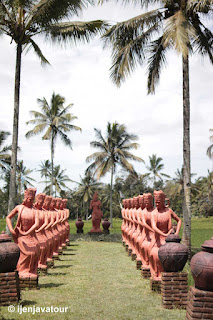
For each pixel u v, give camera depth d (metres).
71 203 66.81
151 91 17.56
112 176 35.91
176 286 7.72
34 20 16.23
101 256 16.48
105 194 60.03
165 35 13.58
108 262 14.48
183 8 14.34
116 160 34.69
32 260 9.20
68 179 47.81
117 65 16.23
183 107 14.91
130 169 32.94
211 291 6.41
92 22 16.81
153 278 9.06
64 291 9.10
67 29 16.83
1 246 7.55
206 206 60.22
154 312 7.37
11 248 7.55
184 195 14.57
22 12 16.61
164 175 49.38
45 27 16.77
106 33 15.98
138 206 14.73
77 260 15.10
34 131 32.38
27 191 9.39
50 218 13.41
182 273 7.77
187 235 14.27
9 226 9.13
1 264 7.46
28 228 9.31
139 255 12.82
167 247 7.84
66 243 21.22
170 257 7.71
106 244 22.50
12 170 16.19
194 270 6.45
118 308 7.66
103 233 26.75
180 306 7.64
